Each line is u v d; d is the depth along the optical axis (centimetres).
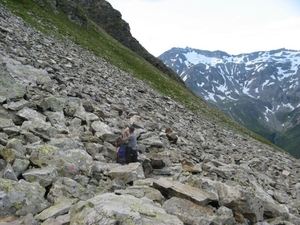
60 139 1254
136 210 729
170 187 1034
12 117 1331
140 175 1197
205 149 2673
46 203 827
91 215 678
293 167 4088
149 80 8094
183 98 8106
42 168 993
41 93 1747
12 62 2003
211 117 7394
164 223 711
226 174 1728
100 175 1145
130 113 2489
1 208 734
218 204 1094
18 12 6053
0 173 890
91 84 3002
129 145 1441
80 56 4931
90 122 1684
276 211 1240
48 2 8569
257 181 2039
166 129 2405
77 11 9894
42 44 3841
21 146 1044
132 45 16562
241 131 8238
